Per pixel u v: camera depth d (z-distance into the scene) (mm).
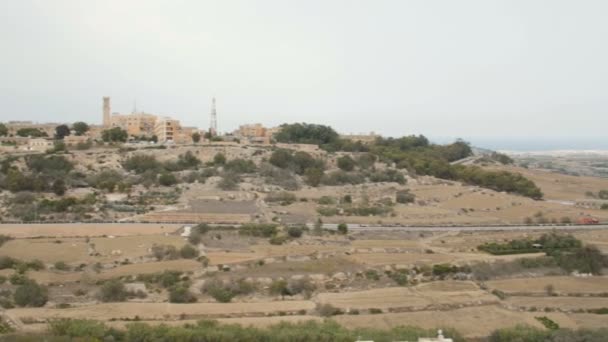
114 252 158500
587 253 167750
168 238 170250
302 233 181875
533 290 145250
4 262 145125
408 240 183375
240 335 107188
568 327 120625
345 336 106812
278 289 139500
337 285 145250
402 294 139125
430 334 111000
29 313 119812
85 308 124625
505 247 176375
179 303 130750
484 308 131625
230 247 168000
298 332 108500
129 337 106438
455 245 180250
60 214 193500
